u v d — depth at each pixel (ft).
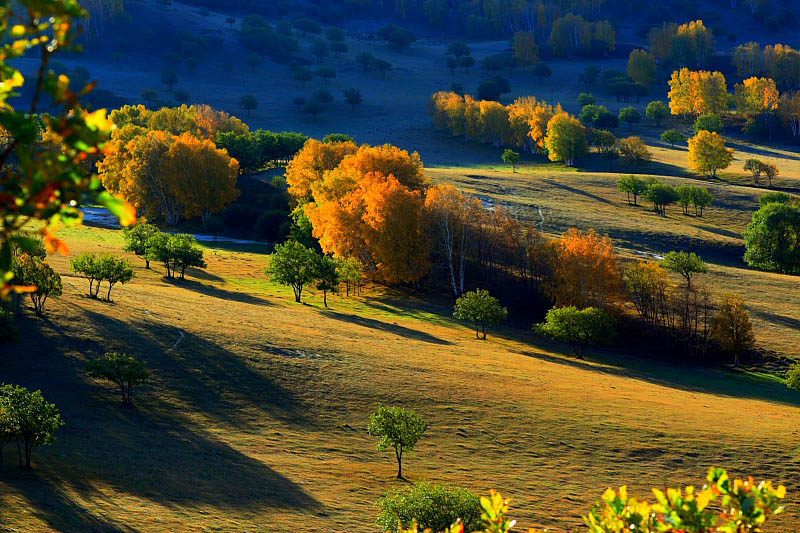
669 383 241.35
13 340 172.35
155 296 246.27
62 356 172.14
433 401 182.50
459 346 248.11
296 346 208.44
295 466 141.59
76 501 110.11
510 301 329.93
